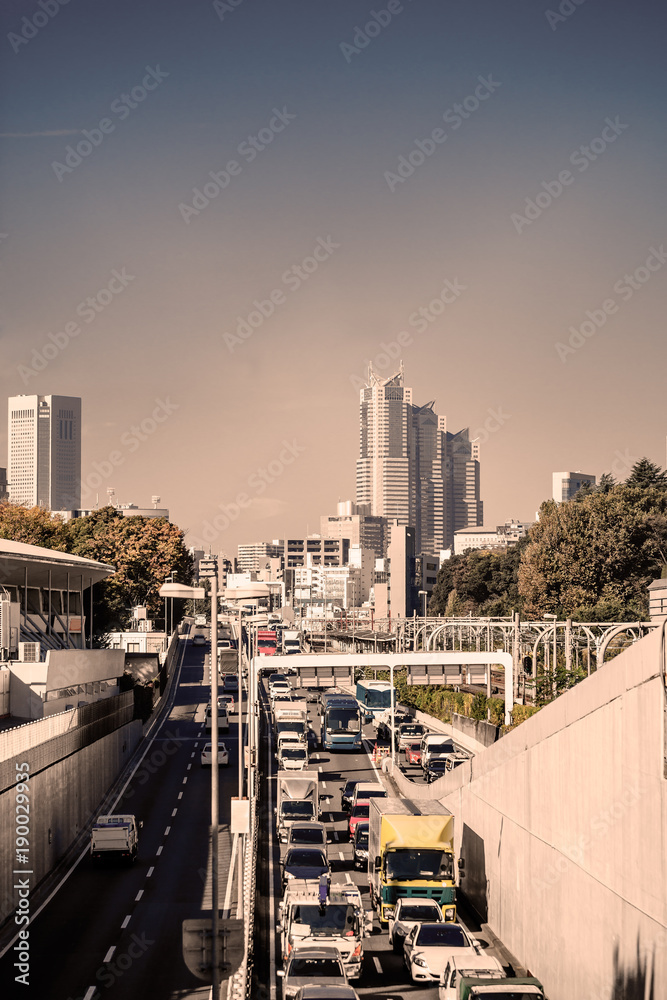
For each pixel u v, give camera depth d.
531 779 38.69
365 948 41.03
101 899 47.38
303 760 86.19
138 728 103.75
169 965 36.84
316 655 89.94
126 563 184.00
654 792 27.58
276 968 37.78
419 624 140.25
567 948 33.81
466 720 98.69
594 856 31.72
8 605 72.56
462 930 37.53
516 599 183.38
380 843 45.22
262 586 34.84
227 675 166.25
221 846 59.81
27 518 139.50
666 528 135.12
